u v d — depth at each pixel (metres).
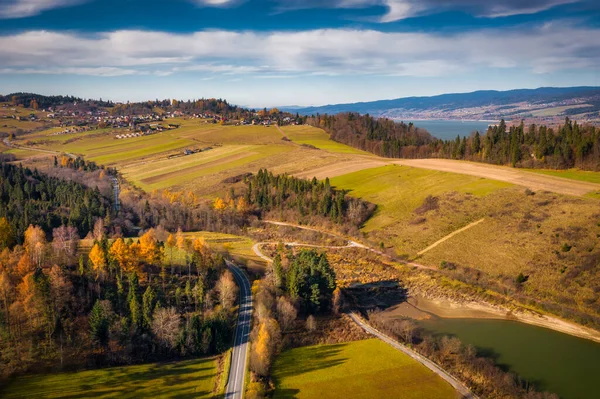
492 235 154.25
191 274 131.50
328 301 126.50
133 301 103.19
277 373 95.06
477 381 91.94
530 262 136.25
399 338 109.62
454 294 134.12
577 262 129.25
